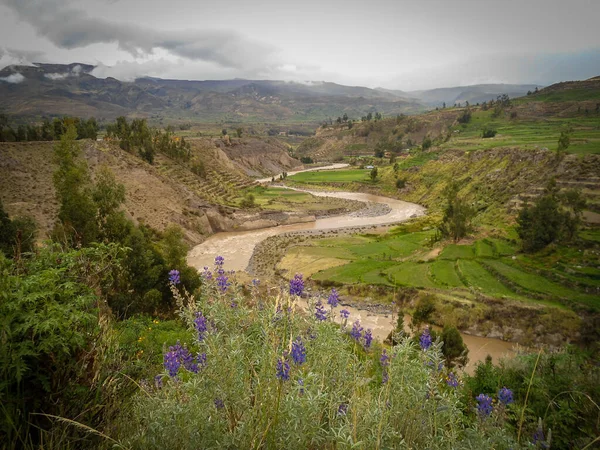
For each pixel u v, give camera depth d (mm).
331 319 4027
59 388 2881
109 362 3518
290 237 70625
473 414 5395
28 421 2551
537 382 5453
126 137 93562
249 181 134625
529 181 76750
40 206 49844
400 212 96000
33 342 2658
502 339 33375
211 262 55844
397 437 2949
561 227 48219
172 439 2840
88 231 24094
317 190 136375
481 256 50438
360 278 45531
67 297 3162
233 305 3904
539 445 3680
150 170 76125
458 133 176750
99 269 3873
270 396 2859
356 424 2834
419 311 28188
